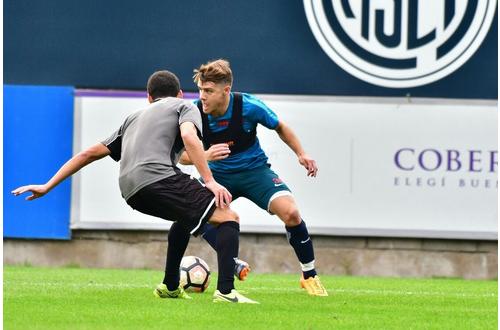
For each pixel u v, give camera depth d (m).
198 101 25.22
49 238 38.25
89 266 38.44
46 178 37.94
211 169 25.33
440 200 37.69
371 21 37.69
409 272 38.16
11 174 37.91
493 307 24.59
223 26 37.84
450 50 37.66
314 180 37.69
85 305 21.81
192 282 25.50
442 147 37.66
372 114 37.75
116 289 26.72
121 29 38.00
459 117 37.66
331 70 37.78
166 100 21.52
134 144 21.03
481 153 37.59
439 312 22.67
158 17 38.00
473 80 37.72
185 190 20.67
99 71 38.09
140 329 17.91
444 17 37.62
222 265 21.67
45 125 37.94
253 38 37.78
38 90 37.91
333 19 37.78
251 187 25.22
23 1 38.00
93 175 38.12
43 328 17.95
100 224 38.16
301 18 37.78
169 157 20.98
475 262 38.06
